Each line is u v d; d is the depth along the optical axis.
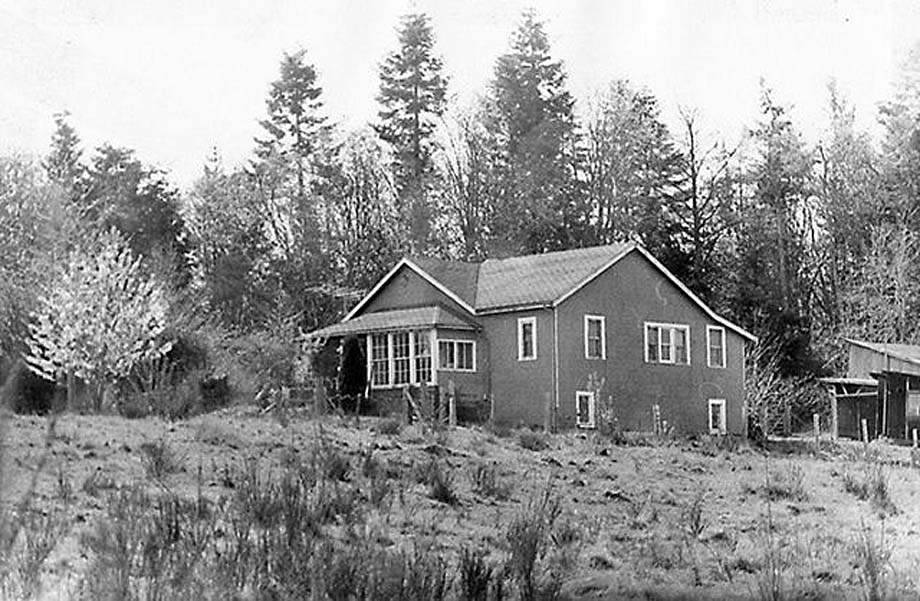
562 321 33.12
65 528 7.75
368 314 35.84
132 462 12.14
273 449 14.04
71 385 22.12
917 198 48.00
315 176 44.91
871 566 9.16
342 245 43.91
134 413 19.27
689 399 35.66
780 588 8.86
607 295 34.25
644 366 34.75
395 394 32.88
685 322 36.00
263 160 44.62
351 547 8.12
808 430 39.28
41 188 26.84
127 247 29.77
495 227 45.19
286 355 31.19
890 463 19.84
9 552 6.57
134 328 24.14
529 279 34.72
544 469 15.35
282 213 43.84
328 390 31.16
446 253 44.84
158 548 7.34
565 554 9.77
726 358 36.88
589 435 21.91
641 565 9.85
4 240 24.30
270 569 7.62
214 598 6.91
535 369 33.06
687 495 14.30
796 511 13.39
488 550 9.77
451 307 34.41
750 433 31.50
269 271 41.91
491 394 33.78
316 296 41.59
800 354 43.59
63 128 39.09
